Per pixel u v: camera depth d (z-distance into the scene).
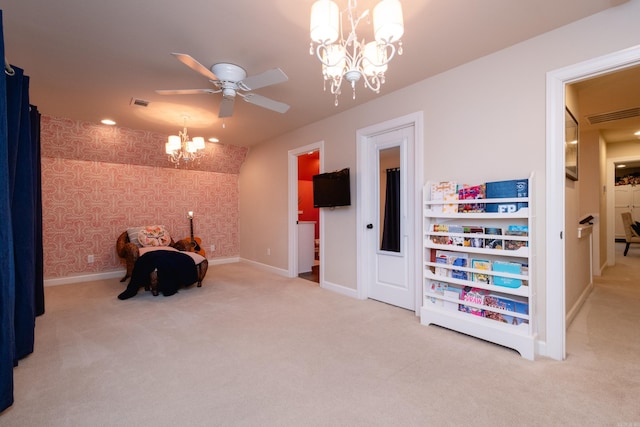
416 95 2.84
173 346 2.22
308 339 2.33
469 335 2.35
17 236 2.03
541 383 1.70
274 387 1.69
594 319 2.70
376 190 3.38
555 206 2.03
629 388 1.65
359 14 1.84
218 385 1.71
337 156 3.73
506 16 1.87
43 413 1.47
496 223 2.31
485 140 2.36
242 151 5.70
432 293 2.59
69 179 4.27
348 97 3.19
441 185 2.52
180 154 4.39
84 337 2.38
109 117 3.85
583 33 1.91
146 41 2.15
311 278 4.56
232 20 1.91
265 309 3.07
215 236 5.80
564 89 2.03
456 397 1.58
